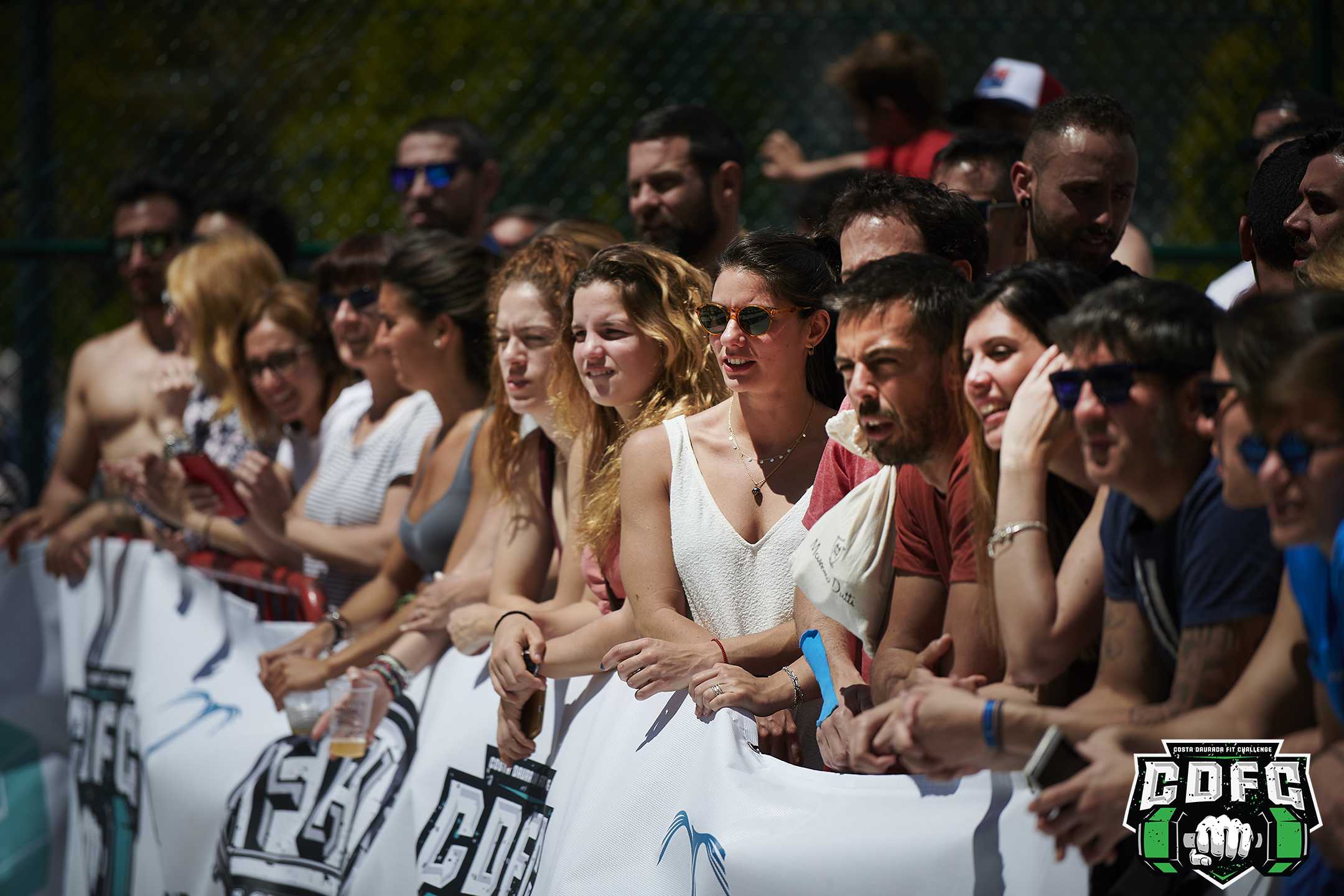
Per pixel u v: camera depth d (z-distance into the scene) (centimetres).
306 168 2508
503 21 2480
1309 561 586
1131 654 646
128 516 1720
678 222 1572
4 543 1762
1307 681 602
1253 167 1582
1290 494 566
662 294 1031
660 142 1570
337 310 1522
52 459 2267
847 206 989
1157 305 613
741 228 1662
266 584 1495
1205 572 612
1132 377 612
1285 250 1012
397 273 1357
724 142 1591
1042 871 668
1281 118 1592
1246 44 2108
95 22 2383
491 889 1079
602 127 2405
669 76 2389
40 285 2255
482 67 2498
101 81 2386
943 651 748
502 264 1399
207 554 1556
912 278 739
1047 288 694
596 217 2397
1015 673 677
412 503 1387
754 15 2311
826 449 914
